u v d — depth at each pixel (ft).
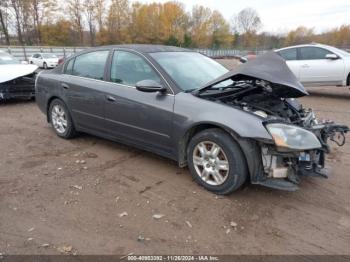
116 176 13.46
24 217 10.54
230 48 267.59
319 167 11.97
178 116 12.31
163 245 9.30
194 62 14.99
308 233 9.90
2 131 19.92
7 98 27.50
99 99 15.08
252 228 10.10
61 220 10.41
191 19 244.83
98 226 10.11
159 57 14.02
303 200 11.75
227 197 11.78
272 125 10.64
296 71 32.37
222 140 11.33
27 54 111.24
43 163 14.75
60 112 17.97
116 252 9.01
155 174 13.65
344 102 30.35
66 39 176.14
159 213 10.80
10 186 12.52
